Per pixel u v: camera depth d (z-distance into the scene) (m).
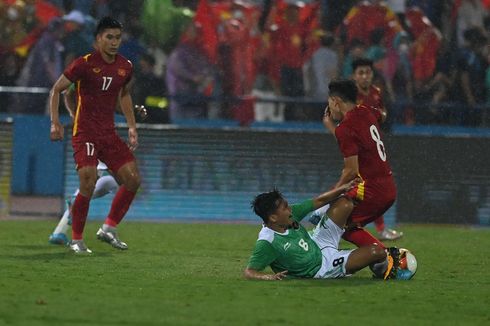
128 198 29.52
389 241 34.84
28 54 43.81
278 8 44.88
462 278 25.22
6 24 43.50
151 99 42.50
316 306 19.62
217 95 44.09
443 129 44.88
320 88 44.88
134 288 21.48
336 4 45.47
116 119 40.53
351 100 24.02
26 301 19.31
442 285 23.39
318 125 44.41
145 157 39.91
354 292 21.52
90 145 28.00
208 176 40.22
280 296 20.67
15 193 41.97
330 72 44.78
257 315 18.44
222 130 40.16
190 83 43.53
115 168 28.84
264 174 40.28
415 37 45.62
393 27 45.31
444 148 41.09
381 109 32.44
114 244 29.70
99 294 20.48
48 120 42.22
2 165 40.25
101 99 27.92
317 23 45.09
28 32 43.72
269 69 44.66
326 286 22.17
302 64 44.78
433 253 31.34
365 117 23.92
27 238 32.03
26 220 38.28
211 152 40.22
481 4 47.09
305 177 40.34
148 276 23.69
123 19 43.22
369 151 23.88
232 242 33.00
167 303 19.52
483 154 41.25
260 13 44.88
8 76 43.78
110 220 29.72
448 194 41.19
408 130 44.56
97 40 27.59
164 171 40.06
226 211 40.38
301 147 40.28
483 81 46.16
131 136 29.00
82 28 43.38
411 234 37.44
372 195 23.92
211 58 43.91
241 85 44.38
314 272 23.19
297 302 20.00
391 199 24.19
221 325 17.42
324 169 40.31
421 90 45.59
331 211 23.55
